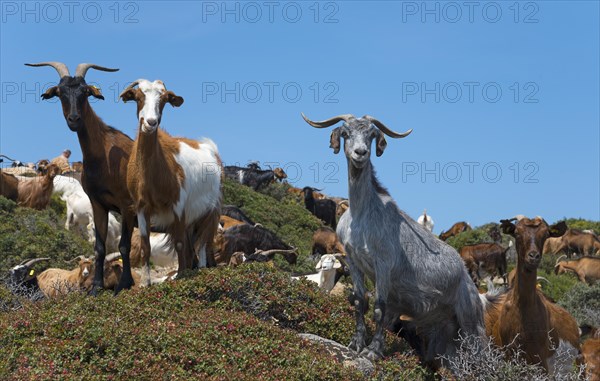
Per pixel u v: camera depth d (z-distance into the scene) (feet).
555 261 94.58
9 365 30.60
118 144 40.63
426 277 34.63
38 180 79.25
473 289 36.24
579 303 60.29
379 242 33.83
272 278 38.45
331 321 37.35
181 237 40.29
